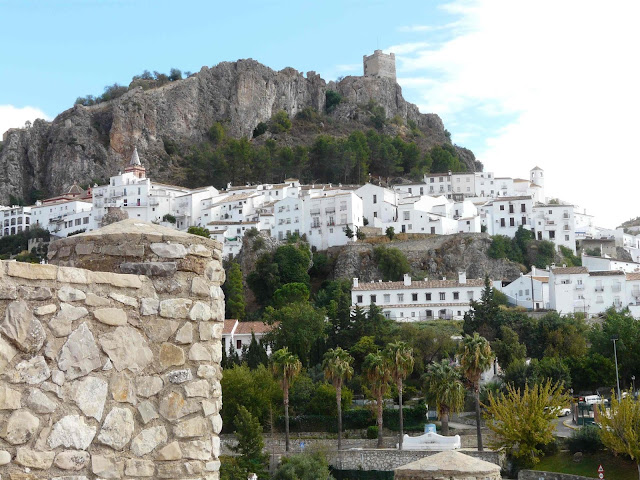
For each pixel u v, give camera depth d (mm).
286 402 90438
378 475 84188
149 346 14445
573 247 192750
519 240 190625
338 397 90375
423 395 108875
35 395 12453
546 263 186500
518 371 107250
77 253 15258
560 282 154750
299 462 80062
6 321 12250
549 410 83750
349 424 100312
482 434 92312
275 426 100375
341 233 190375
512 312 135000
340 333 126938
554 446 82875
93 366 13359
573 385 110875
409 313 151750
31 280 12703
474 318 132125
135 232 15352
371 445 92500
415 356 118062
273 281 173250
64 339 12992
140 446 13922
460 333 132375
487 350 86375
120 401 13719
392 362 89562
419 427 97938
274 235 197500
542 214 194125
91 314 13508
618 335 112562
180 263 15289
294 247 180750
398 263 177375
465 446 89938
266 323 138250
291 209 196625
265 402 98688
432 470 55312
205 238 15766
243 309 165500
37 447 12383
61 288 13086
